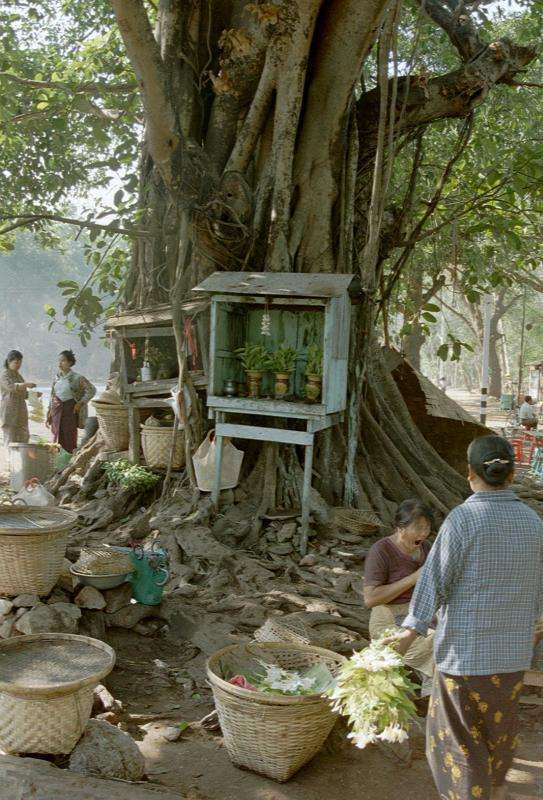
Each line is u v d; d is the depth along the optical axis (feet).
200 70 28.04
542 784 12.11
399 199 39.42
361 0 25.63
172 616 17.74
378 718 9.97
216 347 24.34
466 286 38.81
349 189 27.43
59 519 15.83
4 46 37.37
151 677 15.71
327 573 21.44
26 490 17.98
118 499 26.22
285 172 26.21
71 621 14.88
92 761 11.50
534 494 36.37
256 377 24.27
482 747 9.13
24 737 11.43
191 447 25.81
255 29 26.40
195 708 14.53
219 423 24.16
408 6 38.17
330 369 23.20
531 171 31.71
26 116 36.73
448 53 43.19
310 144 27.07
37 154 44.57
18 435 36.96
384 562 14.39
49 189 45.44
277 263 26.16
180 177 24.73
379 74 24.39
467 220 40.55
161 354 27.53
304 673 13.56
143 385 26.78
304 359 25.79
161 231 29.55
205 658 16.33
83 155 47.32
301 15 24.85
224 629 17.16
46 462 30.96
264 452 25.95
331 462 26.78
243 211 26.08
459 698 9.15
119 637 16.98
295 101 25.99
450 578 9.24
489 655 9.04
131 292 30.89
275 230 26.20
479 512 9.29
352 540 23.50
